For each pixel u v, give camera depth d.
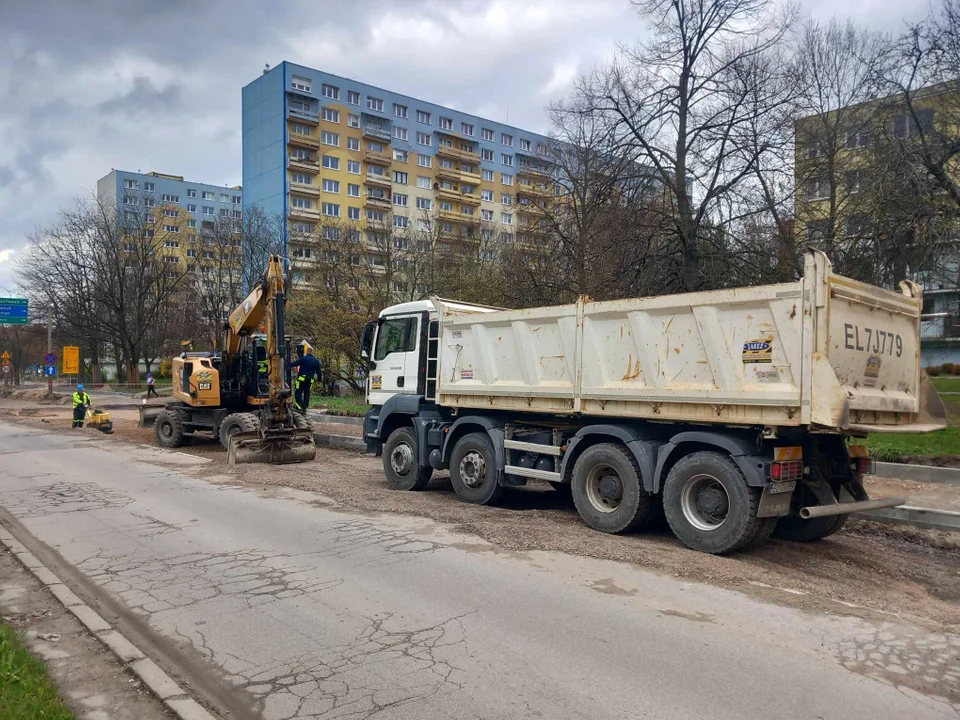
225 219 52.69
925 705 3.88
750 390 6.73
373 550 7.06
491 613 5.27
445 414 10.46
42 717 3.55
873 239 17.45
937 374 31.88
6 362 51.78
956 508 8.74
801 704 3.88
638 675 4.23
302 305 29.95
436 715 3.77
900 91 18.38
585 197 23.80
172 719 3.77
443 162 74.38
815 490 7.09
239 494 10.20
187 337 47.59
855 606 5.57
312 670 4.35
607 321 8.04
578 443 8.33
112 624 5.17
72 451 15.39
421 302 10.84
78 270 45.88
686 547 7.13
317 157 64.69
